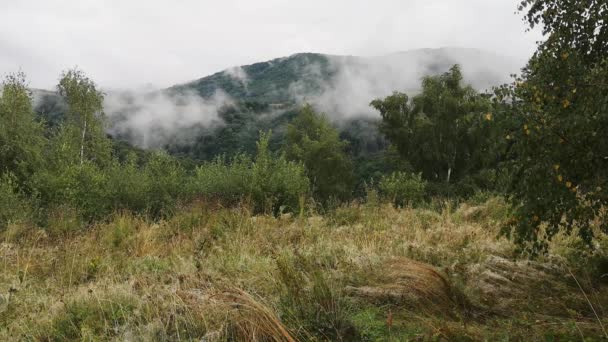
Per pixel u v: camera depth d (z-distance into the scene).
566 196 3.44
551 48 3.78
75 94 31.12
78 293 4.71
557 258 5.27
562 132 3.29
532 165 3.51
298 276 4.09
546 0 3.90
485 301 4.14
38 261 6.48
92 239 7.57
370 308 3.89
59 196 14.98
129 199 16.95
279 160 14.80
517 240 3.84
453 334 3.25
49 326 4.01
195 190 17.45
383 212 9.59
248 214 8.68
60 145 23.72
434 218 8.80
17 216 11.27
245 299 3.41
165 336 3.43
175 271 5.46
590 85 3.32
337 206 10.52
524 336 3.21
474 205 10.45
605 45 3.84
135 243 7.44
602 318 3.68
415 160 31.64
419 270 4.36
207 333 3.29
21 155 21.84
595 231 5.97
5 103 23.39
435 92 31.50
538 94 3.46
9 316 4.36
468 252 5.77
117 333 3.66
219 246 6.76
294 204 12.29
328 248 6.00
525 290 4.43
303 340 3.22
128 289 4.68
